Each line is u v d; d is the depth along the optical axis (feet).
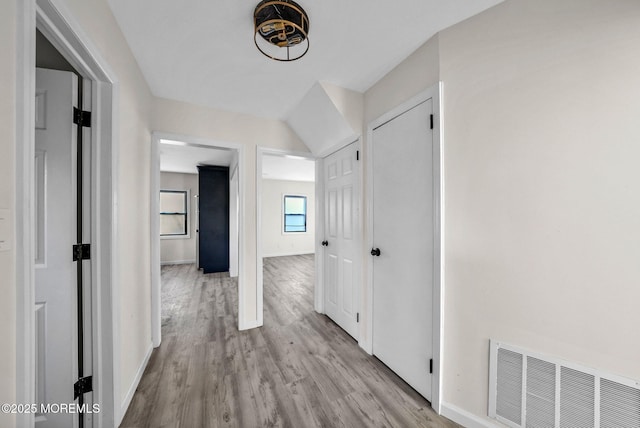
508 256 4.10
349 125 7.06
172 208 19.93
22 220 2.27
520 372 3.97
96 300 4.16
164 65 5.91
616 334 3.27
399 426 4.47
